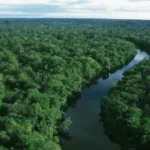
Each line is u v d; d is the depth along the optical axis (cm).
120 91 10275
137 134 7800
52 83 10475
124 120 8219
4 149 6631
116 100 9231
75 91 11450
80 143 8381
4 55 14850
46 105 8731
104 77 14812
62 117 9525
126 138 8031
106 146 8231
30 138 6981
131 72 13188
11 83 11094
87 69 13525
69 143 8375
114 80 14212
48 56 15012
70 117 9931
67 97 10856
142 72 12669
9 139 7050
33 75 11762
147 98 9588
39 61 14012
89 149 8100
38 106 8338
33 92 9281
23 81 11075
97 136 8744
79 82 12038
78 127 9256
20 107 8281
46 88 10319
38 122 7969
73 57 15562
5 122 7519
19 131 7250
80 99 11581
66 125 8812
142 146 7588
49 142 7112
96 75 14250
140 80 11244
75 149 8094
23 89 10438
